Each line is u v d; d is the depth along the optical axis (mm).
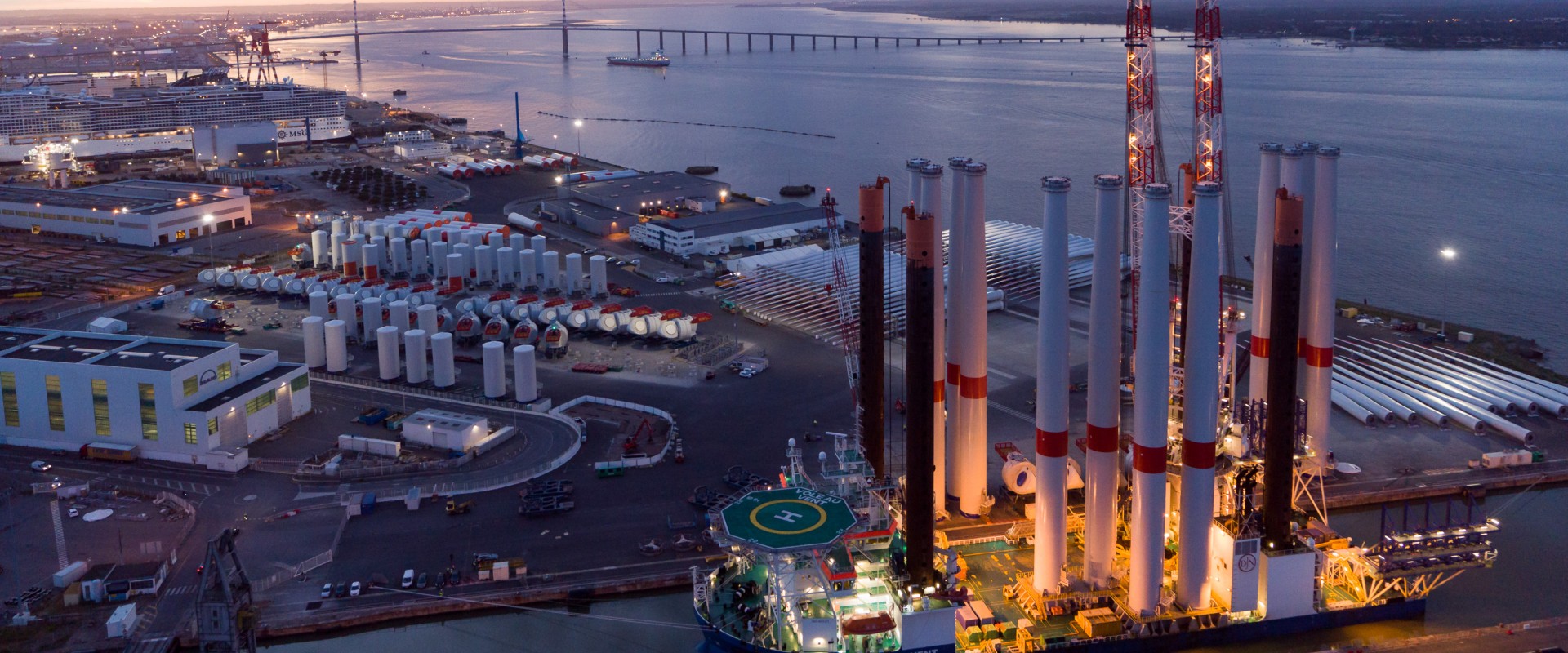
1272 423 112438
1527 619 119375
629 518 143000
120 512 145500
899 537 118125
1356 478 152000
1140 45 124312
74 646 115750
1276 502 114125
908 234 107188
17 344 178250
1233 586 114438
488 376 184500
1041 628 114875
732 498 122438
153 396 160000
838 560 114938
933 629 109188
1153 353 107125
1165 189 104312
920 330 107875
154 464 160875
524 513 143625
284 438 169625
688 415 178625
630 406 181000
